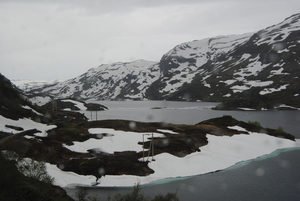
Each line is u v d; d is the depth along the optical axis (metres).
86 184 47.62
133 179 49.97
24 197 31.56
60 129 76.94
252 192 44.06
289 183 47.94
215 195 43.19
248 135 83.06
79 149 62.00
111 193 43.91
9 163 33.50
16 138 59.34
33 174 39.19
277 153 69.75
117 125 83.50
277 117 157.25
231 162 61.38
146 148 64.00
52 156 57.91
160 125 85.81
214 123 94.19
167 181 49.78
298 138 90.38
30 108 104.88
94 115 187.88
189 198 42.06
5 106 86.44
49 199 34.50
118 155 59.34
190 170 55.16
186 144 68.19
